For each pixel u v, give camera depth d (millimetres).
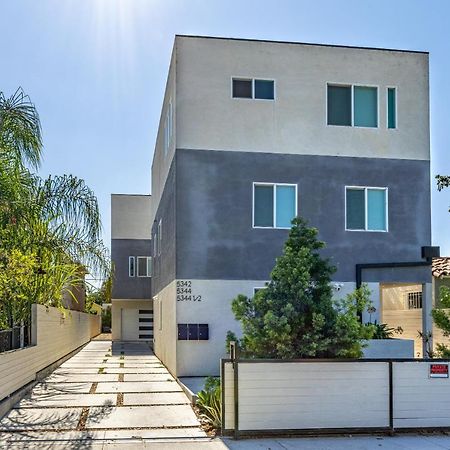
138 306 34406
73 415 10531
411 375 9547
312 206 15812
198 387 12875
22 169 12586
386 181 16297
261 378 9125
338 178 16031
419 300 19406
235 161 15570
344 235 15922
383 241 16109
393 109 16594
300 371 9219
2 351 11633
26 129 12133
